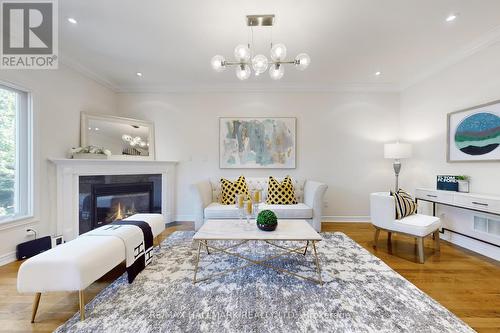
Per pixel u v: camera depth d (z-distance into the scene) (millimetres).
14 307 1646
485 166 2590
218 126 4086
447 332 1392
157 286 1894
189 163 4125
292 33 2467
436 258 2488
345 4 2010
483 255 2580
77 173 2975
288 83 3967
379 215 2760
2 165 2418
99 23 2287
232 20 2242
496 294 1807
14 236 2408
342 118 4047
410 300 1703
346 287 1874
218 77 3742
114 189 3412
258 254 2547
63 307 1644
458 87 2914
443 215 3135
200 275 2076
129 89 4043
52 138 2834
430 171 3373
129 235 1999
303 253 2547
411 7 2049
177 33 2473
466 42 2646
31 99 2588
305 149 4078
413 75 3596
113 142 3635
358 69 3395
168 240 3045
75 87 3201
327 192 4078
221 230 2115
